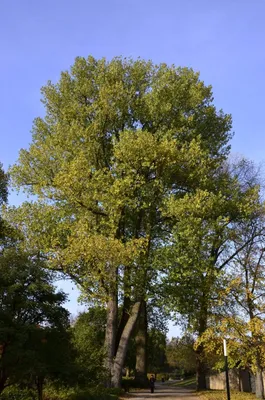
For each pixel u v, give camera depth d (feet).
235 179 90.84
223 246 89.35
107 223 77.25
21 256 49.37
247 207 84.33
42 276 48.06
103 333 131.95
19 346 42.65
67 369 48.57
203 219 80.12
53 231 79.00
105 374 73.26
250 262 77.92
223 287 79.20
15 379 46.14
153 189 79.25
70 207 81.82
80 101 89.81
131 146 75.51
